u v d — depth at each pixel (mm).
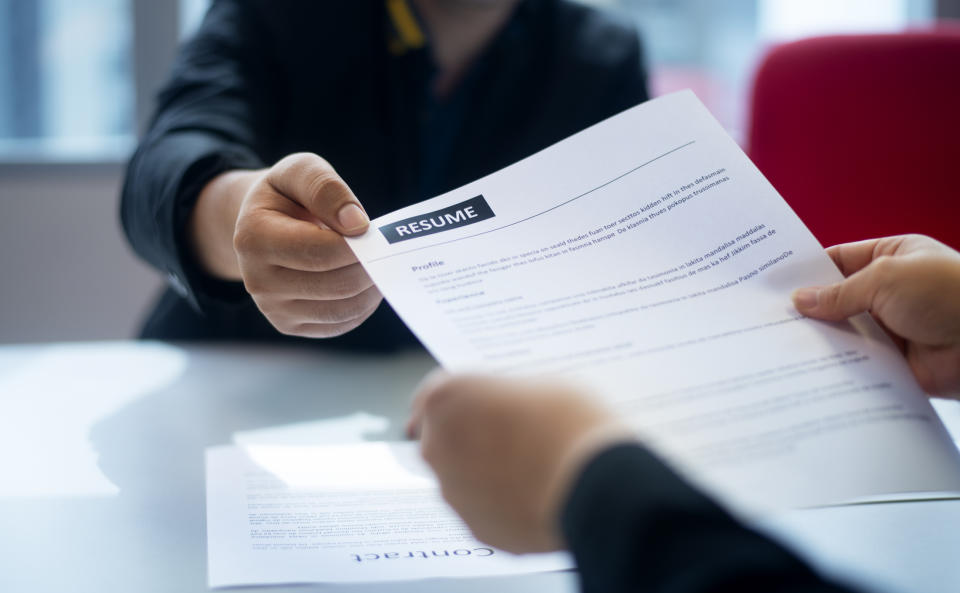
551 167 575
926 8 1922
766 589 195
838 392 450
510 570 439
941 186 1151
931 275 494
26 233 1808
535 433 282
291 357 926
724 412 427
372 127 1099
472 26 1111
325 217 549
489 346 442
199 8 1930
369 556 455
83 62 1916
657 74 2045
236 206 686
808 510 502
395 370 879
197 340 1075
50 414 714
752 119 1199
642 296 494
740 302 501
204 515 515
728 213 547
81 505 528
